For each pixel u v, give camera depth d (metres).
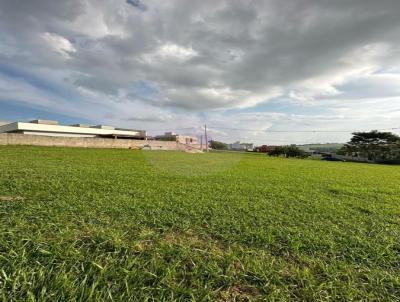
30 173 6.98
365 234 3.11
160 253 2.27
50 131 37.84
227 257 2.23
